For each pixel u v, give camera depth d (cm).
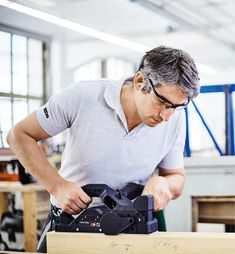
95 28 632
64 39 864
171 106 124
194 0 630
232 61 1039
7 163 397
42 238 153
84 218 128
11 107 741
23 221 367
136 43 728
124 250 121
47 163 142
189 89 120
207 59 999
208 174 236
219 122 807
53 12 558
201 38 877
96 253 123
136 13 714
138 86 130
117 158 144
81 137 144
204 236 116
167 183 142
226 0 642
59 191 136
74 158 147
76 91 142
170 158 156
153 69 121
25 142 142
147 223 120
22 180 385
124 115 139
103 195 131
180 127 152
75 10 687
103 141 142
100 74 945
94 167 146
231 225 260
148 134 144
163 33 836
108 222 122
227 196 235
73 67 891
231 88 251
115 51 895
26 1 518
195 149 823
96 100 141
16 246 371
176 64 119
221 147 262
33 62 792
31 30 779
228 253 114
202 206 240
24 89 768
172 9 643
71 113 142
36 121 142
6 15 682
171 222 239
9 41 745
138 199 120
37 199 369
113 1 640
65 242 126
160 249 118
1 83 728
